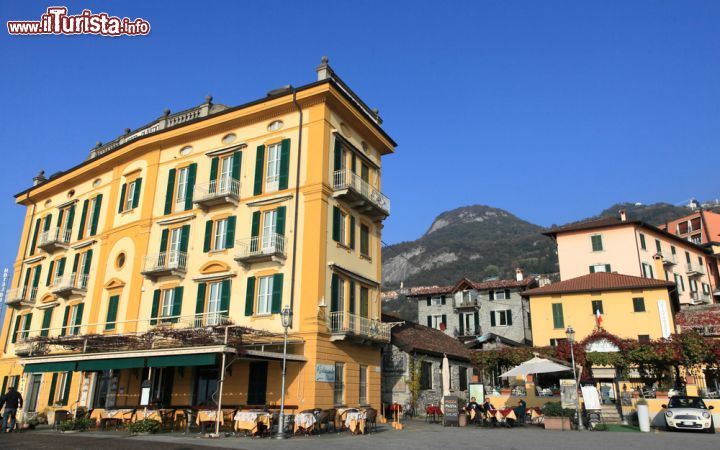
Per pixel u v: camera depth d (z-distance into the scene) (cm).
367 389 2575
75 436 1795
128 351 2045
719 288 6675
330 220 2497
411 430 2092
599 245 5547
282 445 1488
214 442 1564
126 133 3438
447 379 2714
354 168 2822
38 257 3644
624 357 2950
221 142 2844
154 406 2209
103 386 2816
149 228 2917
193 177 2847
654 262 5538
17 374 3347
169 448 1388
